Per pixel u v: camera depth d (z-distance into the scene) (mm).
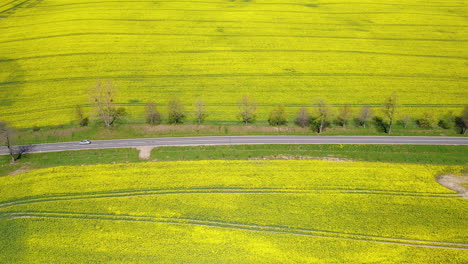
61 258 50625
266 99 93375
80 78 100500
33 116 85188
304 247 52312
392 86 99875
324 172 68188
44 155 72750
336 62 111250
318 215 58031
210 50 116188
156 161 71625
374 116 87062
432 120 82375
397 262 50281
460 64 111188
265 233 54562
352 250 51938
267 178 66500
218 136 79375
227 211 58781
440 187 64438
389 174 67750
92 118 84562
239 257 50750
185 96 94062
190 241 53219
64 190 63531
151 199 61375
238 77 102750
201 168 69312
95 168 69188
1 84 96938
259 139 78438
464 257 50812
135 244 52750
